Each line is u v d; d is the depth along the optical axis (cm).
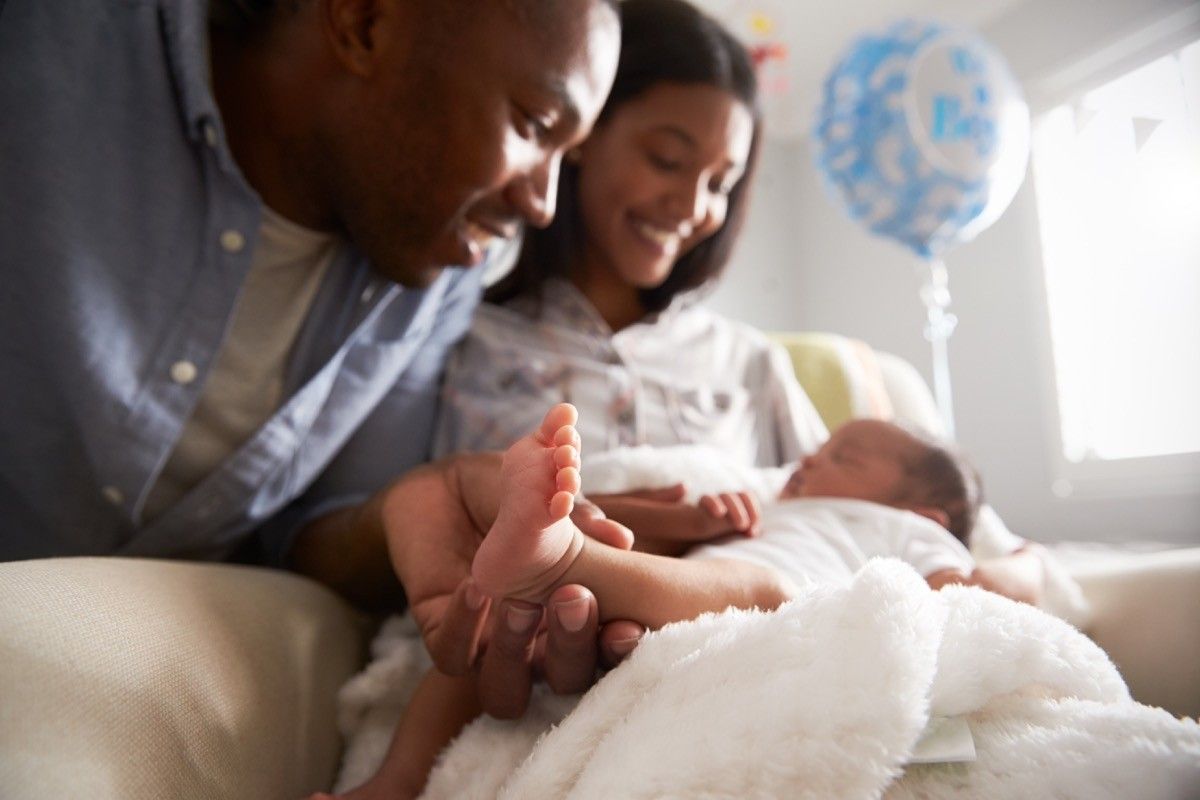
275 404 90
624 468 85
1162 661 85
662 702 50
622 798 45
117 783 43
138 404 79
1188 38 234
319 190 85
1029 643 52
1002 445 274
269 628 64
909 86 206
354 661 76
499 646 54
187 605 57
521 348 111
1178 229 230
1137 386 238
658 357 117
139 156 80
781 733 45
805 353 145
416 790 59
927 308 307
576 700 60
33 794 39
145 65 79
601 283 123
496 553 50
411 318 96
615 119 112
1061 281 262
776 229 371
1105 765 45
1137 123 244
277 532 105
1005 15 286
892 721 44
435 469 75
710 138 110
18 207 76
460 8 74
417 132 76
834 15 297
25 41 77
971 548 108
